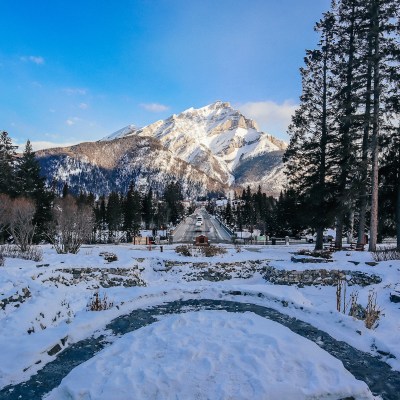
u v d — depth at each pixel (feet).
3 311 31.99
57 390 19.25
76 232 75.00
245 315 30.48
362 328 29.81
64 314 33.55
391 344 27.22
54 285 44.57
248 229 256.32
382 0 65.16
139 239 138.82
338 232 79.25
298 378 19.35
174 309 35.60
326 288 50.83
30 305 32.58
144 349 22.81
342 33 77.87
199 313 30.86
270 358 21.15
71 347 26.02
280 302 37.47
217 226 257.34
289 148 85.71
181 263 65.10
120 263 58.90
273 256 72.43
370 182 72.54
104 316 31.68
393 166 75.05
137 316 33.17
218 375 19.40
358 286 50.21
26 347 24.22
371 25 68.18
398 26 65.21
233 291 40.98
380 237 101.30
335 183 78.79
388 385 21.45
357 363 24.22
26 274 43.68
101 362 21.31
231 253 76.54
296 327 30.89
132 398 17.69
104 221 221.87
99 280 51.75
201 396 17.84
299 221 85.25
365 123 67.31
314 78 84.07
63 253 68.85
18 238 74.38
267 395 17.83
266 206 298.15
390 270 51.96
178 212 327.88
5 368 21.85
